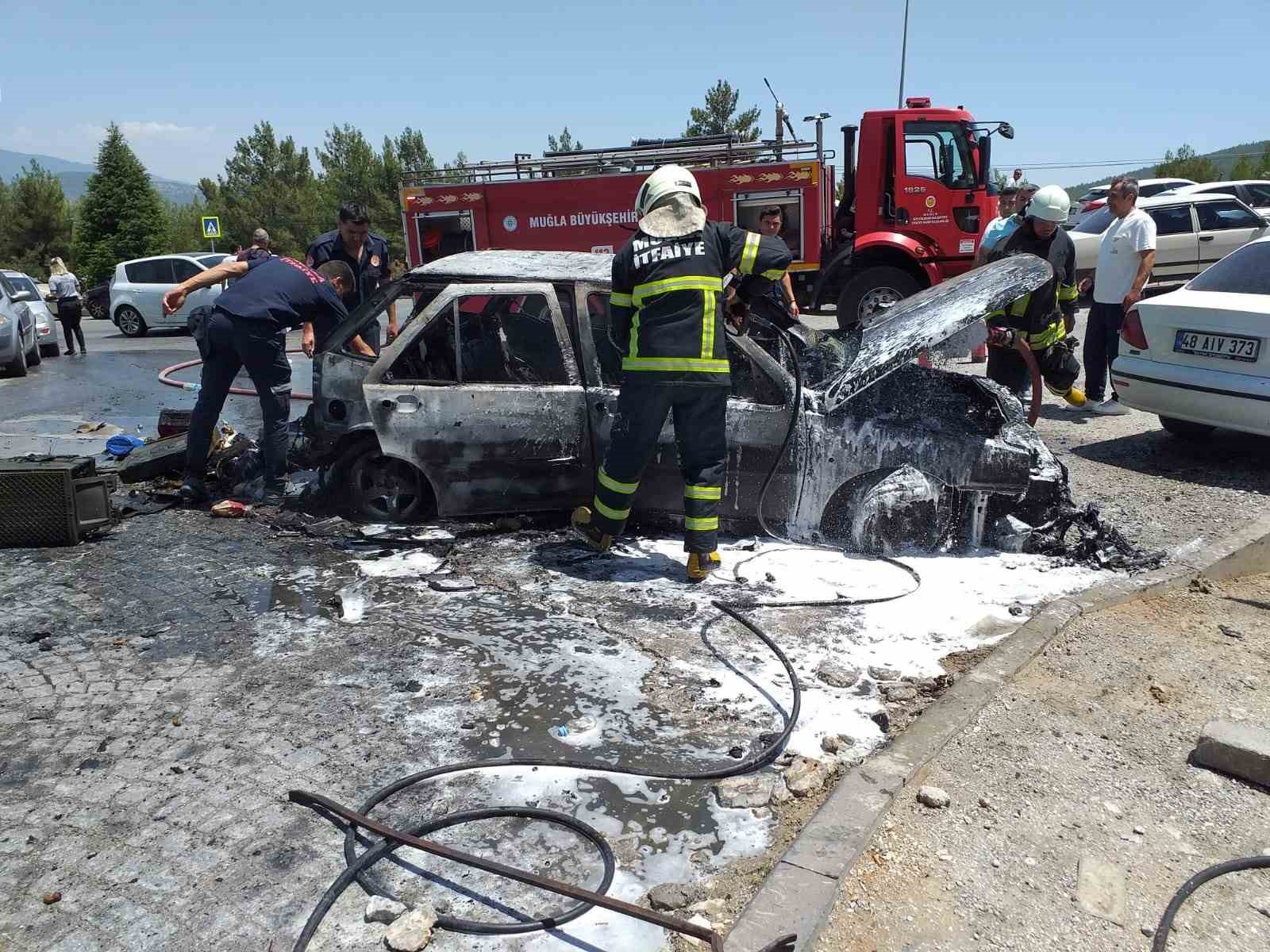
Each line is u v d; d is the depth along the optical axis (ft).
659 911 7.70
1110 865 8.38
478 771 9.60
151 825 8.64
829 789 9.39
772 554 15.75
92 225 150.00
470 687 11.32
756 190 41.68
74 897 7.70
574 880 8.05
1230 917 7.77
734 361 15.71
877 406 16.76
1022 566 15.35
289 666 11.84
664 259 13.57
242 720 10.54
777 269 14.20
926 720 10.43
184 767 9.60
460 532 16.63
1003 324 20.01
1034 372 20.39
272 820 8.75
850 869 8.15
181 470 20.44
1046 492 15.65
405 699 11.05
